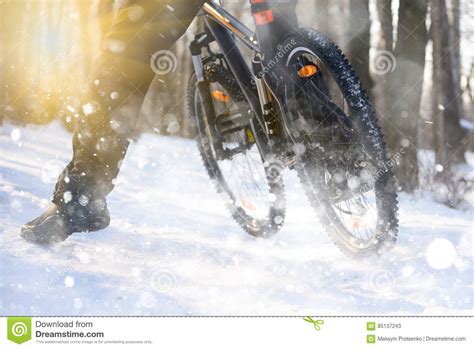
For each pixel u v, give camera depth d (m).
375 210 2.77
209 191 5.36
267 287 2.46
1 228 2.91
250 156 3.65
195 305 2.21
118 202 4.16
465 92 12.38
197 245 3.09
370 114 2.50
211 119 3.54
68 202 2.70
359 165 2.54
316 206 2.82
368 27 8.77
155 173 6.48
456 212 6.17
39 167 5.28
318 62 2.70
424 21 8.71
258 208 3.56
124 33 2.70
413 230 3.88
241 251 3.07
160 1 2.67
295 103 2.69
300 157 2.71
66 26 8.83
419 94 8.52
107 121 2.72
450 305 2.31
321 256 2.99
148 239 3.08
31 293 2.15
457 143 8.59
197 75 3.49
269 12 2.73
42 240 2.68
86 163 2.73
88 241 2.88
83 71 8.54
